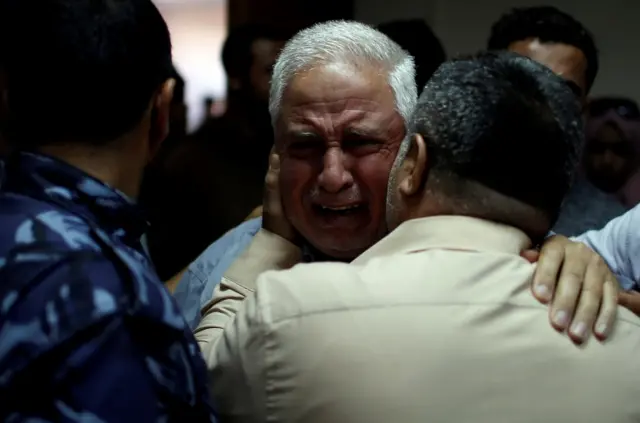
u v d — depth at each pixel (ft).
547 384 2.68
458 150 2.83
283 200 4.13
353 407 2.63
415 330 2.69
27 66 2.57
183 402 2.58
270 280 2.89
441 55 5.35
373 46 3.97
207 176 7.56
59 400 2.35
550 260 2.92
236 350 2.84
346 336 2.69
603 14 8.66
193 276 4.73
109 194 2.69
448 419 2.62
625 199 6.93
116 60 2.60
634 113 6.82
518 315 2.77
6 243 2.49
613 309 2.84
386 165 3.94
